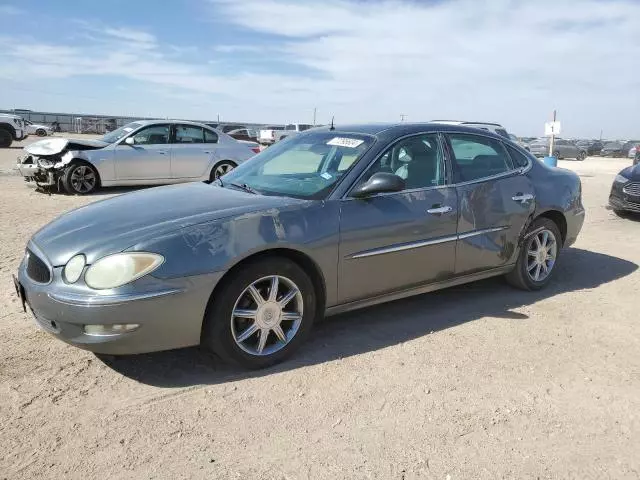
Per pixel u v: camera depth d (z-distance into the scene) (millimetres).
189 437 2781
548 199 5094
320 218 3621
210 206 3545
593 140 56250
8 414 2943
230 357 3373
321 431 2861
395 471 2568
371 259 3875
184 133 12109
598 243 7613
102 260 3027
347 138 4297
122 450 2666
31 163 11055
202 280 3150
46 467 2531
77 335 3037
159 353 3693
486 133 4898
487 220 4594
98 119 57188
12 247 6328
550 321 4480
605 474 2598
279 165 4426
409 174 4195
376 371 3523
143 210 3564
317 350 3814
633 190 9430
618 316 4641
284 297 3547
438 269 4324
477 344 3986
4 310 4363
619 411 3148
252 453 2672
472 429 2920
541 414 3090
